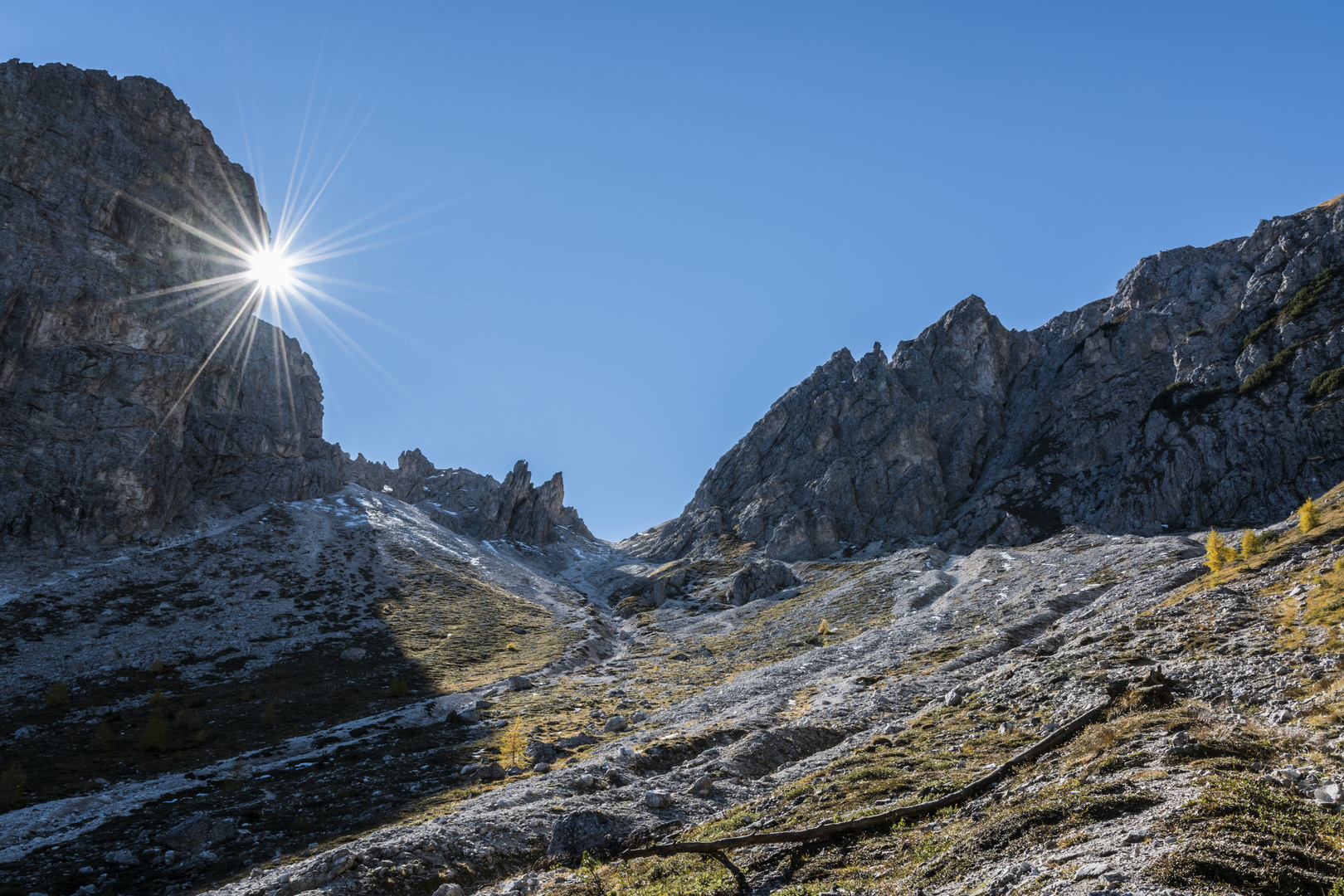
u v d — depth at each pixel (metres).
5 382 159.38
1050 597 117.25
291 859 42.28
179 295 197.62
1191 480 171.88
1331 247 193.25
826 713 65.00
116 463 163.62
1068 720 35.19
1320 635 35.53
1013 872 16.20
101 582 144.50
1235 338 198.12
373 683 110.44
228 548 173.25
